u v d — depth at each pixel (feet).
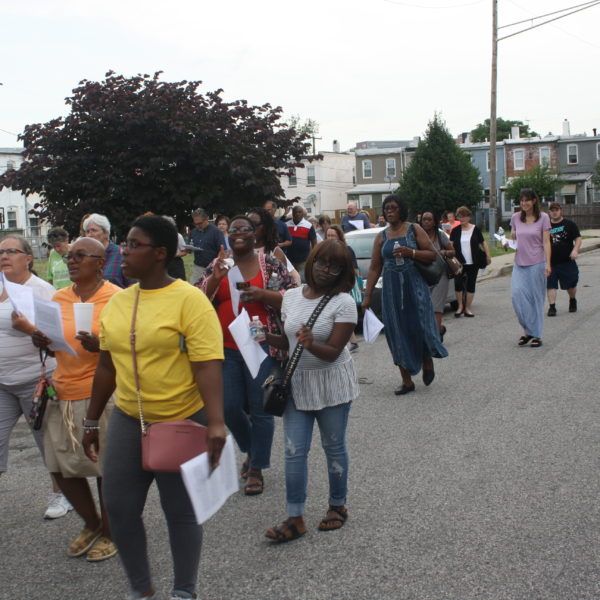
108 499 10.67
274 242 18.66
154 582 12.26
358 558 12.66
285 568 12.47
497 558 12.30
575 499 14.57
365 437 19.52
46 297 15.53
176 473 10.44
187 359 10.47
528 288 29.94
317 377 13.62
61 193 49.42
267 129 51.37
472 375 26.04
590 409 20.90
